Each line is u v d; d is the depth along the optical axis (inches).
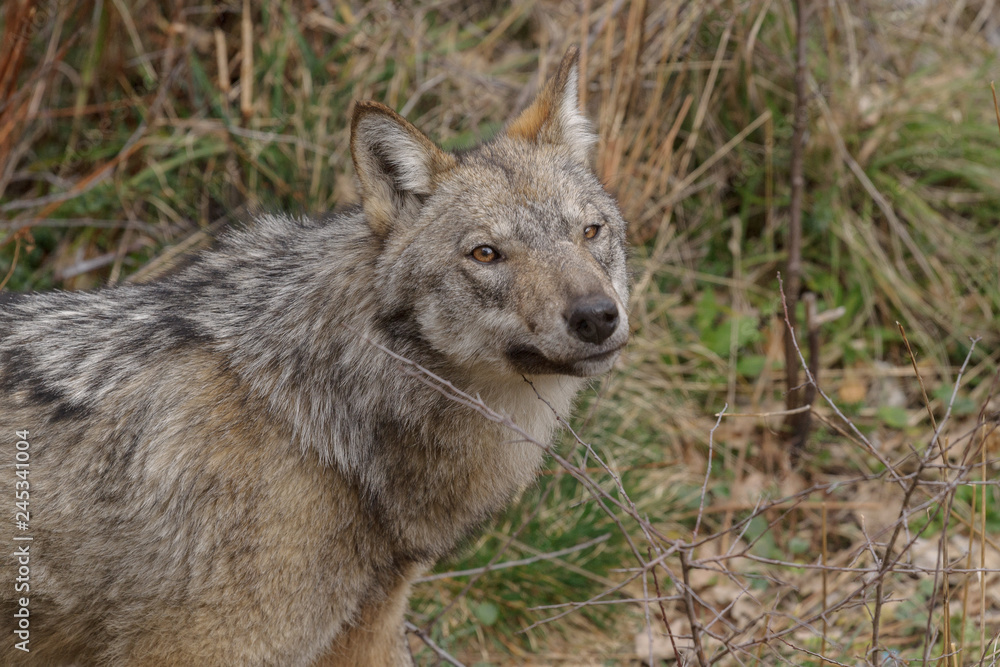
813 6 465.4
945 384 433.7
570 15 494.0
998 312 453.7
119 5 452.1
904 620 333.7
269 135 431.8
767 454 411.5
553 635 354.6
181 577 243.3
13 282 428.8
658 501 388.8
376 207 250.4
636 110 447.2
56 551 247.3
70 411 251.0
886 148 475.8
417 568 277.0
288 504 244.4
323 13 475.5
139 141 438.0
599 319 229.0
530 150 264.5
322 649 269.1
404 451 254.5
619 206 281.1
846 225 459.5
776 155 475.5
